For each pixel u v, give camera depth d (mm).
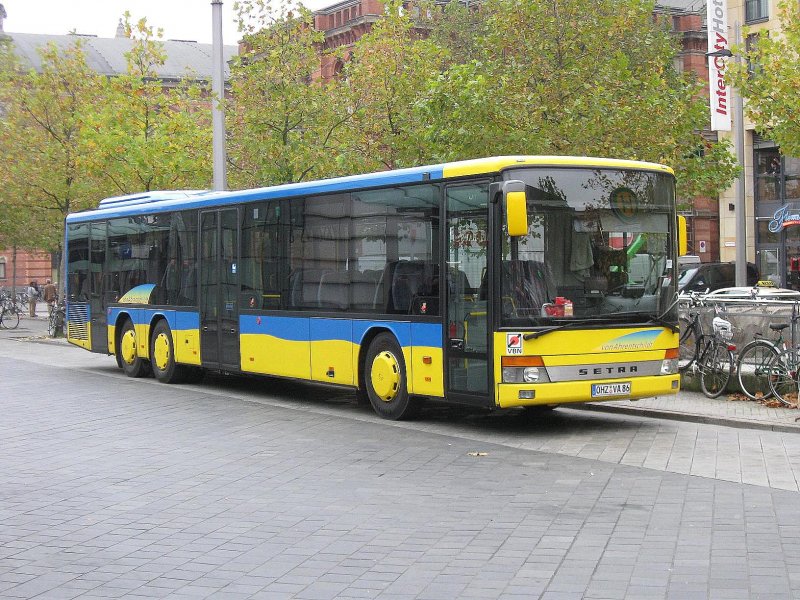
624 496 8992
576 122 21312
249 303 17031
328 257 15211
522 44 22734
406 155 23312
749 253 45938
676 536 7543
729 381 15273
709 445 11719
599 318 12492
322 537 7742
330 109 24609
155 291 19984
